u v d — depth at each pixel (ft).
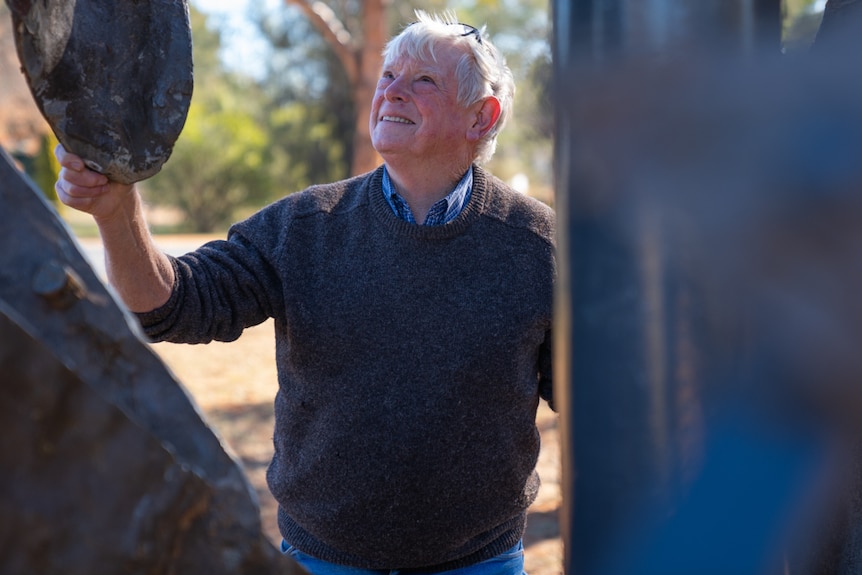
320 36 90.38
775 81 2.25
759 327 2.33
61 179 4.95
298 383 6.68
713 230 2.28
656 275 2.38
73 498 2.56
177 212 93.76
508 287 6.59
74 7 3.95
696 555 2.51
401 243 6.57
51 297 2.64
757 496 2.45
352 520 6.51
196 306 6.40
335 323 6.51
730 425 2.44
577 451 2.66
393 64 6.94
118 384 2.77
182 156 88.53
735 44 2.36
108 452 2.60
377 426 6.44
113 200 5.22
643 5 2.37
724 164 2.26
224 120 92.79
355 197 6.89
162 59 4.28
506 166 72.90
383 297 6.52
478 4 42.80
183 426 2.85
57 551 2.55
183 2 4.34
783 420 2.39
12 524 2.49
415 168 6.75
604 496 2.61
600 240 2.43
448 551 6.59
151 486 2.66
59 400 2.52
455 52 6.80
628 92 2.36
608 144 2.39
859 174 2.14
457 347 6.46
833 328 2.20
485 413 6.53
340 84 91.97
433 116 6.65
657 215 2.34
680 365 2.43
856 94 2.16
